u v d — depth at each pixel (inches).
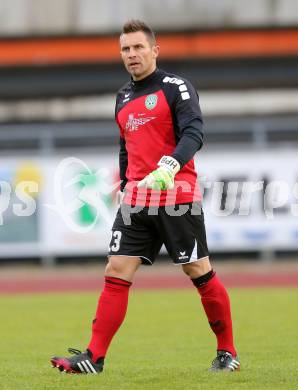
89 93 3026.6
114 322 860.0
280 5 2933.1
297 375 861.8
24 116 3058.6
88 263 2768.2
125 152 910.4
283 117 3075.8
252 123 2741.1
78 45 2925.7
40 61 2918.3
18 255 2659.9
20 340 1293.1
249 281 2305.6
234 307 1676.9
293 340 1213.7
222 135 2746.1
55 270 2694.4
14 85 2960.1
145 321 1497.3
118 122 884.0
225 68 2974.9
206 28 2935.5
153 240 869.8
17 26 2920.8
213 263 2753.4
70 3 2925.7
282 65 2974.9
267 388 788.6
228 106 3093.0
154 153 855.1
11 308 1766.7
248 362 998.4
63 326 1459.2
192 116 835.4
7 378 886.4
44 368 958.4
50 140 2691.9
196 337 1290.6
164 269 2723.9
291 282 2258.9
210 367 920.9
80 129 2733.8
